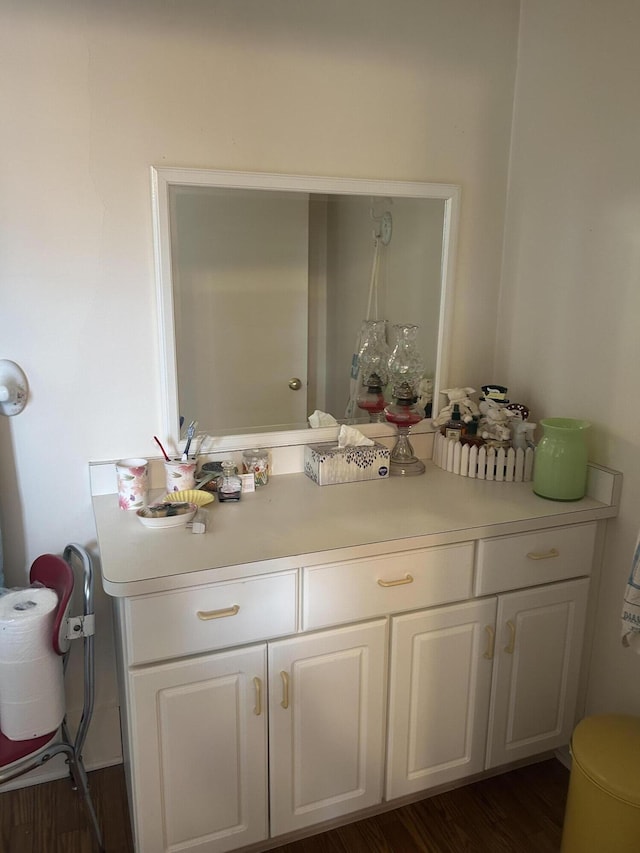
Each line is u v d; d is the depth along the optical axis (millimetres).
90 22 1537
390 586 1559
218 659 1432
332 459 1866
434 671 1674
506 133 2029
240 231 1774
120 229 1658
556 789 1897
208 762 1483
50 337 1655
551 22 1854
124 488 1646
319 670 1540
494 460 1934
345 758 1636
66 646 1508
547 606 1775
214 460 1862
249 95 1705
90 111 1577
